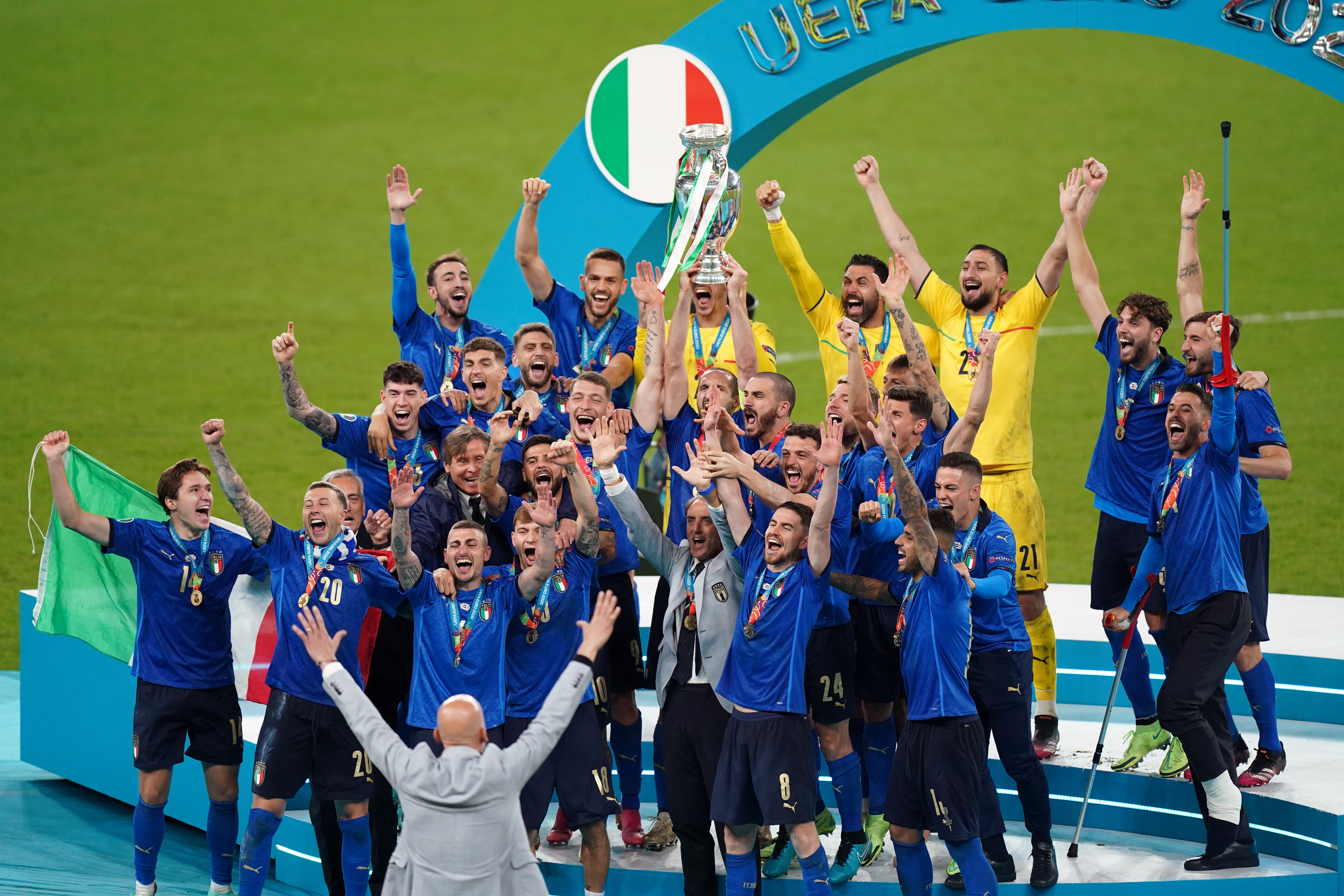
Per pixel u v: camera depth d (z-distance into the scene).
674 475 28.78
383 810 25.92
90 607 28.36
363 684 25.53
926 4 31.64
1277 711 30.86
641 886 25.39
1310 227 78.50
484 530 25.44
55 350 69.44
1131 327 28.41
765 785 23.41
